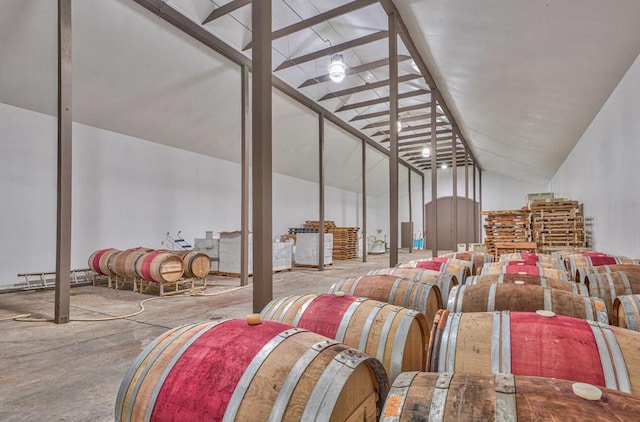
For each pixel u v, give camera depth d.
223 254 9.94
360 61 10.46
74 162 8.33
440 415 1.02
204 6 7.36
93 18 6.29
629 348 1.55
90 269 8.29
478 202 22.06
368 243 19.09
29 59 6.56
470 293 2.69
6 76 6.71
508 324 1.80
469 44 6.34
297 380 1.24
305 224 16.22
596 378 1.47
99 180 8.78
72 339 4.22
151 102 8.57
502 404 1.02
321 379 1.24
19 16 5.88
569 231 8.84
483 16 5.26
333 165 16.64
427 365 1.80
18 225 7.38
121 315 5.35
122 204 9.25
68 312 4.98
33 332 4.50
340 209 19.58
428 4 5.80
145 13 6.73
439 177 23.50
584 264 4.71
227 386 1.28
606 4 4.07
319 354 1.34
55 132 7.97
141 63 7.50
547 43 5.26
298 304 2.39
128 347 3.94
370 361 1.38
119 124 8.88
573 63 5.57
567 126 8.69
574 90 6.54
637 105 5.10
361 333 2.04
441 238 23.17
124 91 7.96
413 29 7.05
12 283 7.25
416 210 23.81
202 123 10.07
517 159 14.97
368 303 2.24
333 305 2.28
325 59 9.79
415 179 23.98
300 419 1.16
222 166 12.18
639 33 4.42
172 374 1.39
